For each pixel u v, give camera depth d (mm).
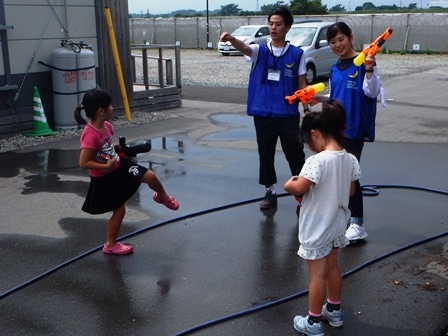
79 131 9453
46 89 9414
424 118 10484
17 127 9070
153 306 3818
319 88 3881
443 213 5500
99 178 4352
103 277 4258
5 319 3695
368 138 4727
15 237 5059
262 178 5602
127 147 4438
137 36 35781
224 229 5160
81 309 3803
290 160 5438
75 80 9375
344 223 3367
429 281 4082
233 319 3625
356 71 4512
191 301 3875
